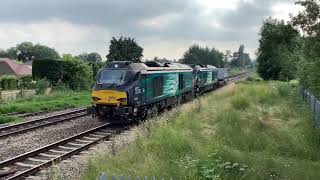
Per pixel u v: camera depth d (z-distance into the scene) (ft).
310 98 70.38
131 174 33.76
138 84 66.74
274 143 45.19
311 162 38.86
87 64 150.30
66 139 52.21
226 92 98.89
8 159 41.68
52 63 134.31
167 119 60.03
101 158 40.27
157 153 40.24
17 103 94.43
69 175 37.24
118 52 185.88
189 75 107.76
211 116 62.80
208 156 36.06
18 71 255.09
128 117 66.28
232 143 45.42
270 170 34.45
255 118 58.80
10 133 56.54
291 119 61.72
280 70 161.48
